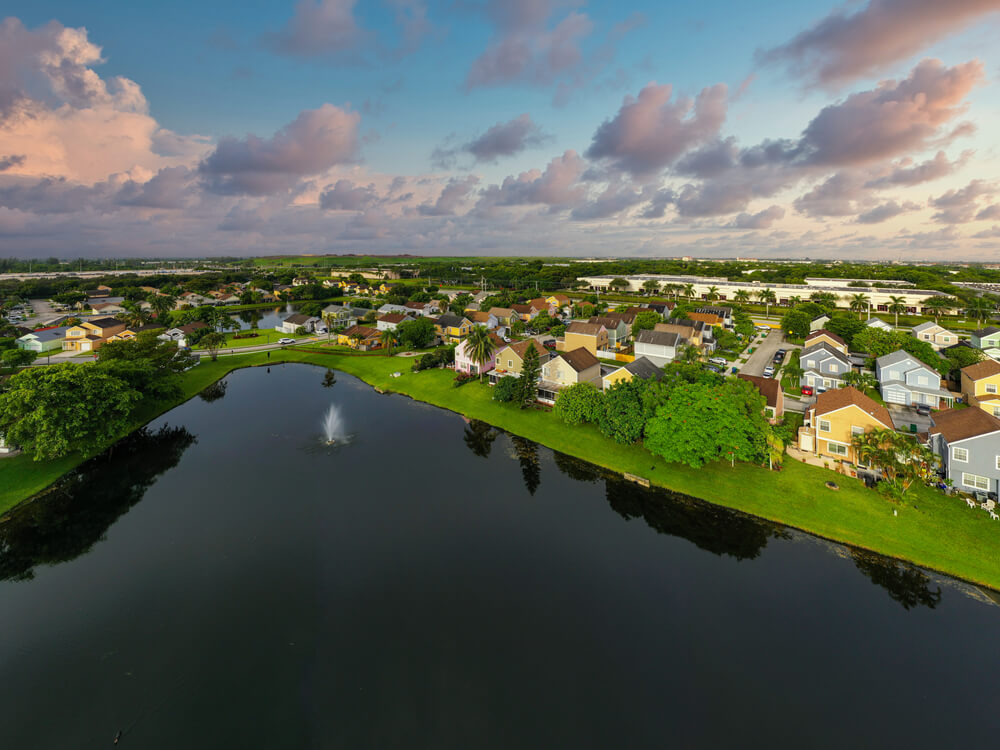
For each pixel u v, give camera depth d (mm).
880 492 38969
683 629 28188
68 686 24000
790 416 58031
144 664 25344
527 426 58781
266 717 22359
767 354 92750
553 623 28594
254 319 155750
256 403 70438
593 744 21406
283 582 31969
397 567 33688
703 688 24344
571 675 25078
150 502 42406
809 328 105000
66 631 27672
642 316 104375
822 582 31984
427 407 68625
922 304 139625
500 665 25609
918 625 28234
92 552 35375
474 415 63812
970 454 38219
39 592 31125
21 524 39219
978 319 117250
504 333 117938
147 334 80938
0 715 22406
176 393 64500
